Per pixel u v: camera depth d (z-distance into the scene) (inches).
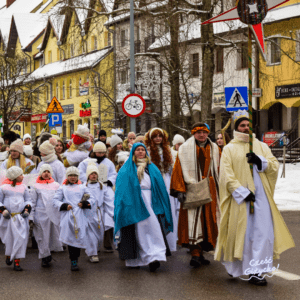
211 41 850.1
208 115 840.9
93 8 911.0
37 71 2332.7
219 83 1191.6
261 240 272.1
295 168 987.9
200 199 317.1
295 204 608.4
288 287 268.2
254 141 289.1
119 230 313.9
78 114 2026.3
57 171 410.0
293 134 1191.6
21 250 325.4
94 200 335.3
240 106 533.6
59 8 894.4
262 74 997.2
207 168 324.8
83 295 261.7
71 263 321.1
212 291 262.4
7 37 2593.5
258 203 276.2
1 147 488.7
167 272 307.7
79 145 435.2
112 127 1326.3
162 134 358.0
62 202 328.5
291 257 338.6
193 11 843.4
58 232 365.4
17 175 339.3
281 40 1197.1
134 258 314.3
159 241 314.8
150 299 251.8
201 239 321.4
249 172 278.8
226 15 315.6
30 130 2486.5
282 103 1253.7
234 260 278.7
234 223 277.1
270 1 307.9
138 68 1036.5
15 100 1774.1
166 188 335.0
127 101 635.5
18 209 334.3
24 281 293.6
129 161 323.0
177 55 848.9
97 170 370.9
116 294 262.1
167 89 1017.5
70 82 2096.5
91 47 1899.6
